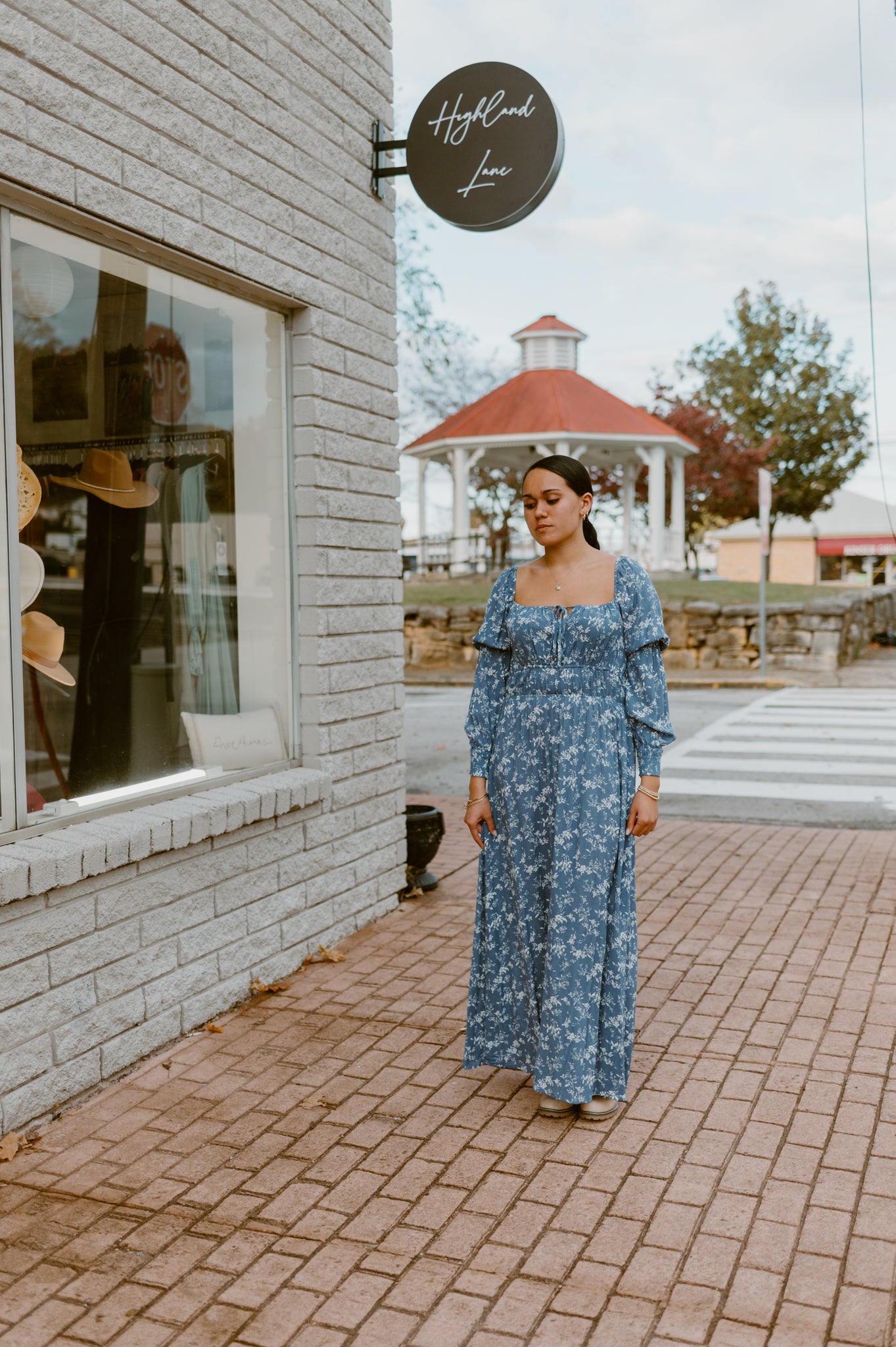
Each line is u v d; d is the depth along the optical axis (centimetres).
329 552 491
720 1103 346
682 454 2664
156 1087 360
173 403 421
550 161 481
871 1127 329
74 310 363
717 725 1238
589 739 332
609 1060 336
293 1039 397
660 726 337
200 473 438
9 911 318
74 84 336
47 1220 283
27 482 352
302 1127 333
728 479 3238
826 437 3288
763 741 1120
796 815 796
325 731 489
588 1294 252
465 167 496
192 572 437
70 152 334
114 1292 254
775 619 1788
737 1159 312
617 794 335
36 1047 330
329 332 491
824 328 3334
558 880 329
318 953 483
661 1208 287
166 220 380
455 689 1716
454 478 2564
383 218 538
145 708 412
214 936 413
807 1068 370
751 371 3359
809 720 1266
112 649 396
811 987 445
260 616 473
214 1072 370
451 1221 283
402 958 482
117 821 373
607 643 335
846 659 1898
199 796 421
